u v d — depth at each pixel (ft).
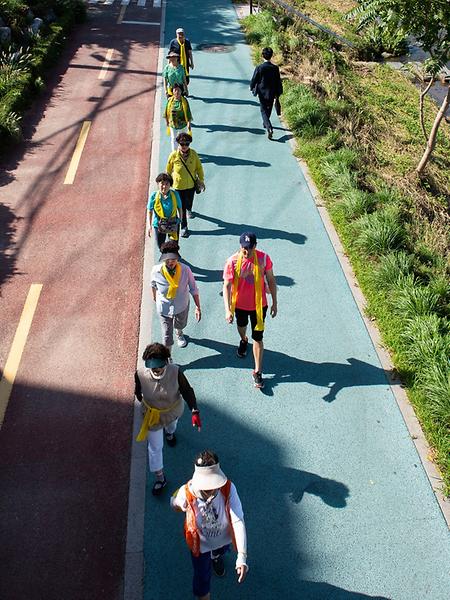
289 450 21.50
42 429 22.03
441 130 54.29
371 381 24.41
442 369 23.75
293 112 46.65
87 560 18.06
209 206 35.96
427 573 18.01
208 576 15.87
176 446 21.42
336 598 17.29
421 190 42.65
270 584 17.57
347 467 20.99
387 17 36.47
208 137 44.21
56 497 19.71
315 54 62.90
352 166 40.70
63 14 66.54
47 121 45.88
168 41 64.59
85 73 55.11
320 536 18.83
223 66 58.08
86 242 32.50
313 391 23.89
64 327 26.76
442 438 21.74
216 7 77.97
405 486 20.44
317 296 29.01
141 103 49.67
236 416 22.71
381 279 29.01
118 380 24.23
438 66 38.19
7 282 29.27
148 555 18.15
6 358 25.07
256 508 19.53
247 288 21.90
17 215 34.53
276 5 77.56
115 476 20.47
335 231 34.14
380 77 64.39
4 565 17.85
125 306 28.17
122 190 37.60
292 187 38.42
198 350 25.66
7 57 50.96
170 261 21.76
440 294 28.45
